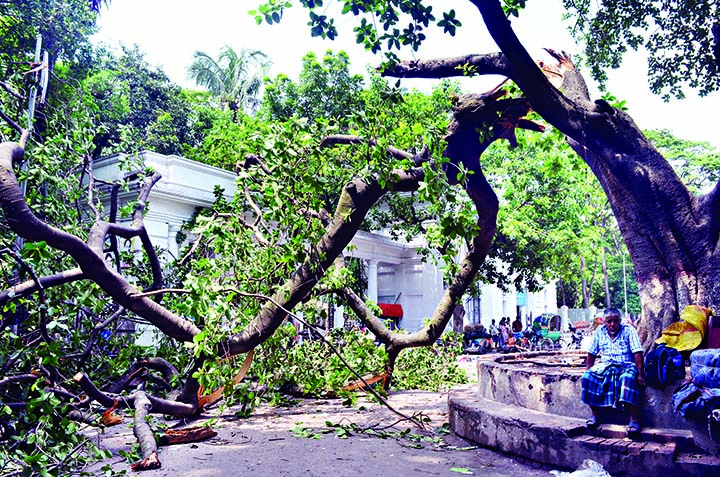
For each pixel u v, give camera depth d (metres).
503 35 6.75
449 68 7.63
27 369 6.70
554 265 22.81
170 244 17.25
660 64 9.73
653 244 7.26
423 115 19.14
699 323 5.88
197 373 7.02
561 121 7.31
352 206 7.38
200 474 5.24
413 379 12.49
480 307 33.12
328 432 7.27
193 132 29.08
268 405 9.74
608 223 40.00
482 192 8.39
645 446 4.92
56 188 8.65
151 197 16.70
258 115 21.34
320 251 7.37
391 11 6.71
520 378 6.63
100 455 4.95
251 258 8.57
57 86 15.27
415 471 5.36
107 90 18.86
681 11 9.22
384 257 27.09
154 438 5.95
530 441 5.64
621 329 5.46
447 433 7.21
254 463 5.66
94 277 6.23
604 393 5.41
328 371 10.26
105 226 7.25
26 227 5.47
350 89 19.39
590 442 5.14
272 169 6.78
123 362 8.75
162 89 27.86
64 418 5.06
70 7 16.08
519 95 7.93
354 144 7.84
